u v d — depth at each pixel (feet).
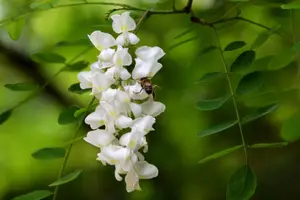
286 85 4.18
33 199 3.17
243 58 3.26
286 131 3.57
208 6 4.67
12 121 7.23
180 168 6.41
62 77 5.97
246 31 4.27
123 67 2.99
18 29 3.49
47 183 7.18
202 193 6.43
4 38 5.85
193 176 6.44
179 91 5.38
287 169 6.40
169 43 5.02
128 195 6.53
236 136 6.15
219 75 3.26
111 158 2.92
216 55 4.15
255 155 6.36
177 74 5.19
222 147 6.27
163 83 5.24
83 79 2.99
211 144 6.31
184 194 6.41
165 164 6.37
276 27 3.49
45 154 3.28
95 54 3.92
